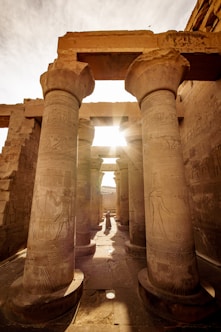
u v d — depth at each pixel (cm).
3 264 505
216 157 505
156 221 324
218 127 496
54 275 297
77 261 528
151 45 436
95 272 443
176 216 312
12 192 606
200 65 459
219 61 448
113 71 491
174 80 389
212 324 245
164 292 284
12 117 750
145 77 391
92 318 264
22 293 291
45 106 399
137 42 438
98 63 464
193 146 647
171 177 330
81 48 433
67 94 395
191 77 498
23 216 673
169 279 289
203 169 575
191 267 295
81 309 286
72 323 254
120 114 764
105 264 502
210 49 430
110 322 256
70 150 369
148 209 347
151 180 347
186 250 300
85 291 345
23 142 692
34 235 316
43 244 307
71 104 396
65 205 337
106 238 866
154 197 335
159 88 381
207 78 502
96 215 1237
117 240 822
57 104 380
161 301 268
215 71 478
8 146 676
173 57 375
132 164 691
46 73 402
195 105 632
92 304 301
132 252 589
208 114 547
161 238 312
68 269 320
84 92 450
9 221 583
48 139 359
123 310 283
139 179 663
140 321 257
